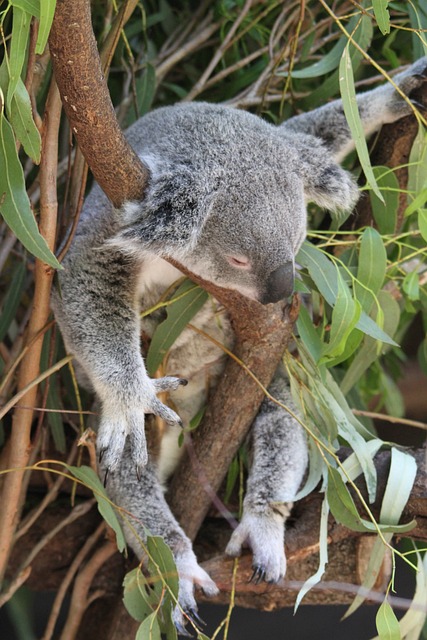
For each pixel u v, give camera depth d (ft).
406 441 27.53
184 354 16.99
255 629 26.35
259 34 19.95
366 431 15.60
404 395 27.68
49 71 16.74
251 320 14.30
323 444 14.03
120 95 20.35
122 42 19.43
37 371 14.30
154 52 20.39
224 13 19.51
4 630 25.27
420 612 13.82
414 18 17.20
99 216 15.06
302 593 13.08
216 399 15.26
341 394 15.61
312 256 14.61
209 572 15.14
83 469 13.80
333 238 16.03
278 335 14.49
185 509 15.92
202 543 17.48
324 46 20.29
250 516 15.40
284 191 14.21
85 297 14.55
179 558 14.89
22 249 18.92
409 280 15.62
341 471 14.84
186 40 20.65
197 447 15.58
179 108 15.81
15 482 14.78
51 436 18.28
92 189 16.78
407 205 16.75
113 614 17.21
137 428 13.78
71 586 18.10
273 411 16.30
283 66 19.44
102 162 12.06
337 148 17.12
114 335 14.34
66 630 17.17
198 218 13.32
